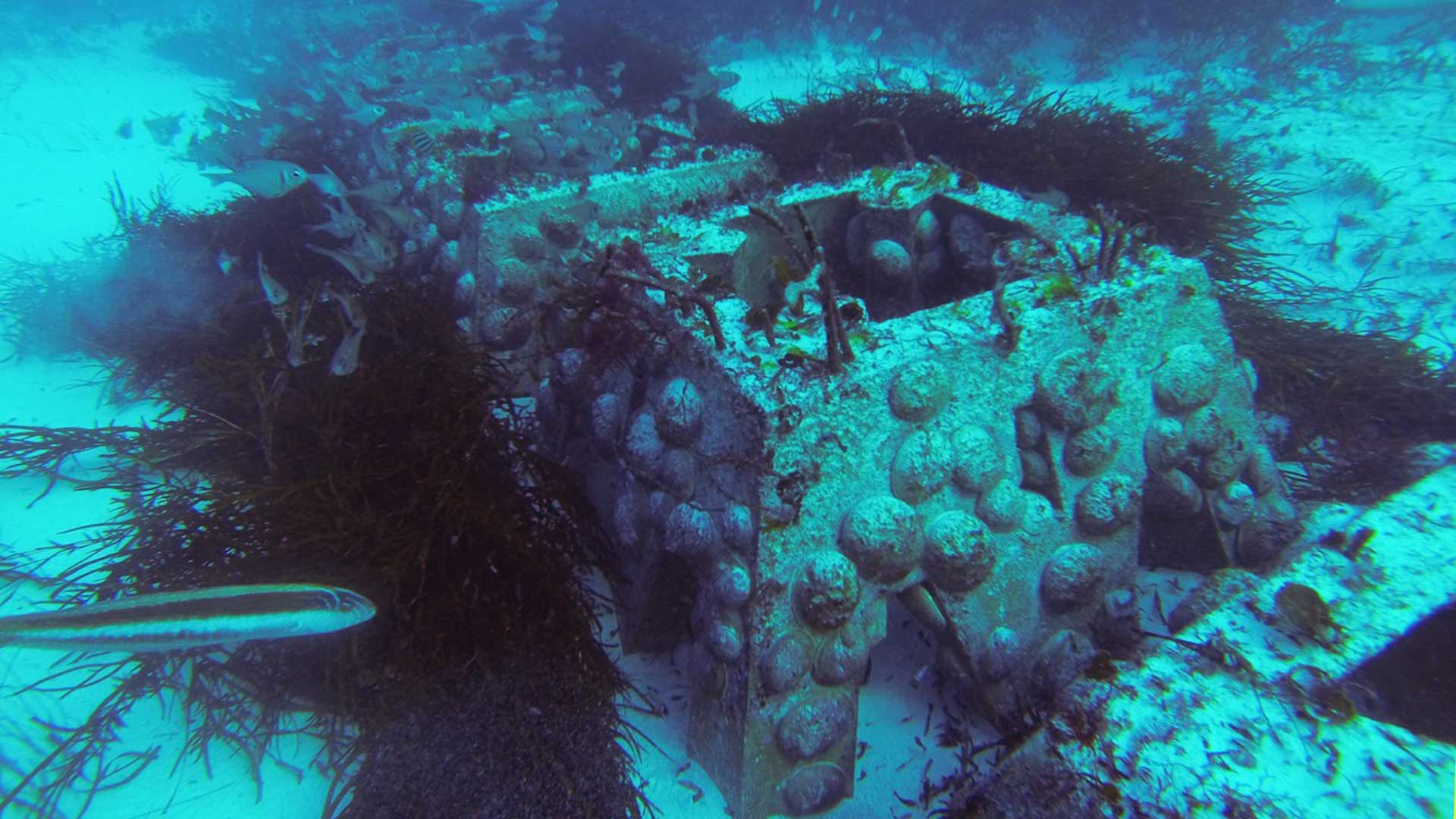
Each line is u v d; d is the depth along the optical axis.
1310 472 4.30
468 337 5.06
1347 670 2.80
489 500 3.58
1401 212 7.71
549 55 9.30
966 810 2.81
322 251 4.43
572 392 3.91
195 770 2.97
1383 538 3.26
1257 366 4.59
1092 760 2.70
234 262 6.12
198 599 2.24
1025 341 3.18
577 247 5.25
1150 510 3.74
